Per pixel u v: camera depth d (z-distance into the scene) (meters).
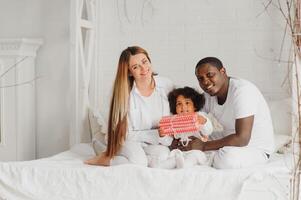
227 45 4.21
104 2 4.40
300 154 2.20
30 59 4.29
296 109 2.96
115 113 3.17
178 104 3.27
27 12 4.37
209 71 3.15
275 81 4.14
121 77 3.21
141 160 3.06
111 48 4.40
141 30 4.35
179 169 2.92
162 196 2.82
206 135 3.17
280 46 4.11
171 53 4.30
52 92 4.34
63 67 4.31
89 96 4.32
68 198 2.91
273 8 4.10
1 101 4.15
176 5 4.28
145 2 4.33
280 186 2.78
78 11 3.93
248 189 2.77
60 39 4.31
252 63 4.18
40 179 2.96
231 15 4.19
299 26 2.19
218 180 2.78
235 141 3.06
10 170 3.00
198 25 4.25
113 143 3.13
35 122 4.39
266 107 3.27
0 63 4.14
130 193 2.86
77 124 3.94
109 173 2.90
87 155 3.47
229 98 3.17
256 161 3.03
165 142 3.21
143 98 3.27
